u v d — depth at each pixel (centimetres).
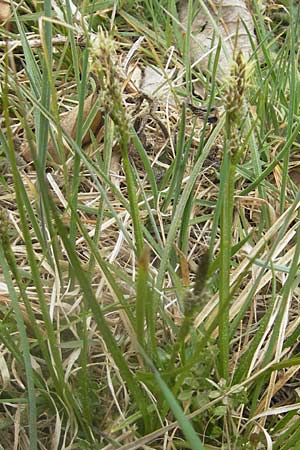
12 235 32
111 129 31
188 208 29
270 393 25
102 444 24
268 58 39
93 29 45
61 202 32
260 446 25
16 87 28
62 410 25
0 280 29
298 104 40
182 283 27
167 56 44
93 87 39
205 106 39
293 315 30
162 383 17
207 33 48
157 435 23
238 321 25
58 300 26
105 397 26
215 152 37
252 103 39
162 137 39
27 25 45
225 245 22
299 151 38
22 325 22
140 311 19
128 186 22
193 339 24
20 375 26
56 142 34
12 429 25
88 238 22
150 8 46
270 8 50
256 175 33
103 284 27
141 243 23
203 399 23
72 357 25
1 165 35
